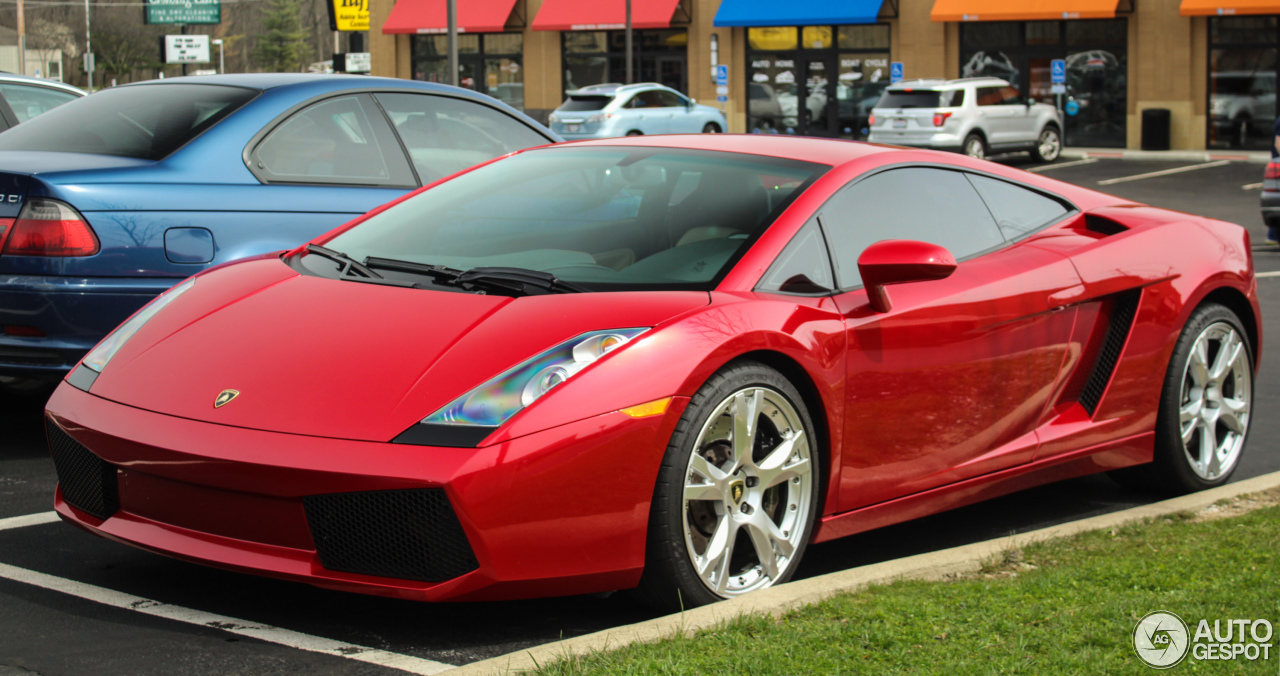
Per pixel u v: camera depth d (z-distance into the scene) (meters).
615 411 2.72
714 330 2.92
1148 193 19.16
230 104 4.83
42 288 4.19
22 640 2.74
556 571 2.69
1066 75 26.72
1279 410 5.60
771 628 2.73
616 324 2.88
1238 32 25.20
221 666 2.62
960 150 22.88
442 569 2.64
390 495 2.62
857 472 3.28
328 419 2.70
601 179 3.69
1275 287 9.40
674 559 2.84
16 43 78.69
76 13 81.44
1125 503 4.26
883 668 2.49
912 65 27.89
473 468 2.56
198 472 2.74
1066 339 3.83
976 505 4.21
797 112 29.39
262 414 2.76
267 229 4.61
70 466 3.12
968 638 2.67
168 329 3.22
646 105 24.34
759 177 3.54
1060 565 3.28
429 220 3.68
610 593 3.14
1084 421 3.93
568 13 30.70
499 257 3.35
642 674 2.42
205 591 3.11
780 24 28.50
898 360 3.33
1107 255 3.98
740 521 3.00
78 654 2.67
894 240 3.25
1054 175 22.17
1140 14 25.86
